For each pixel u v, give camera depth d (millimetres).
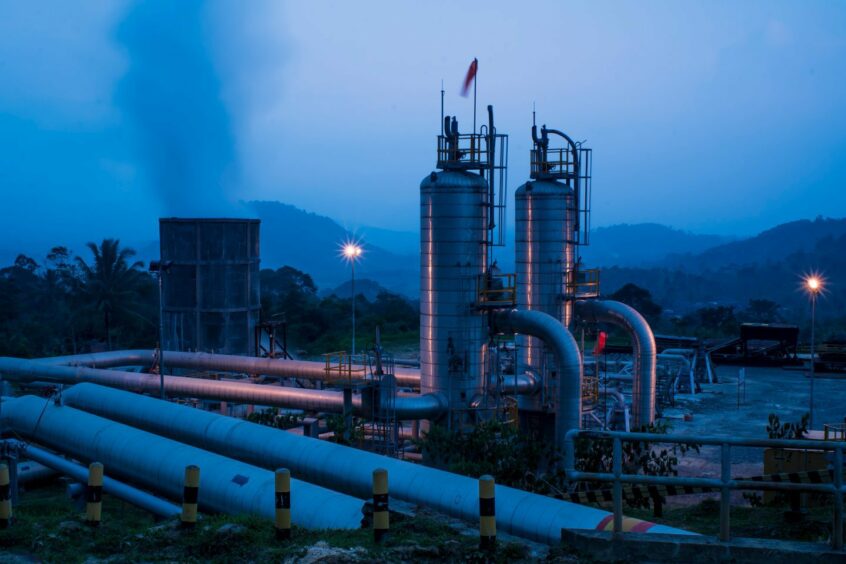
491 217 40375
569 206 49062
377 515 13977
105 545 14969
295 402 42562
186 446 28531
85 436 31156
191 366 54688
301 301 132625
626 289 173375
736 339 90562
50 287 126000
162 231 59438
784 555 10953
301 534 15039
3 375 51844
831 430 32656
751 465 42469
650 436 11516
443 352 39688
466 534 14688
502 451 30984
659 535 11844
